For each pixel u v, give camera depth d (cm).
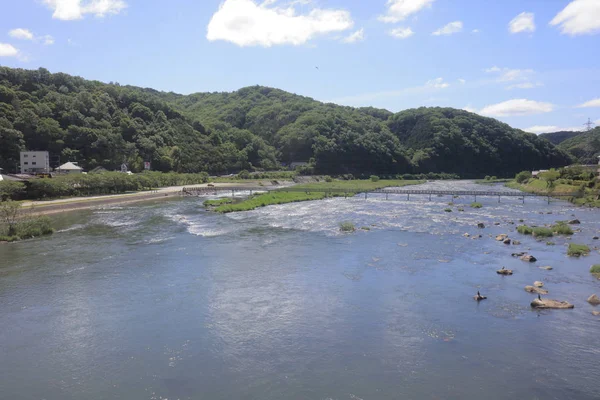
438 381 1744
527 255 3556
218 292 2819
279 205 7975
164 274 3228
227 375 1805
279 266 3441
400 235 4709
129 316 2427
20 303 2630
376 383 1733
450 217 6169
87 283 3011
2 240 4425
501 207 7550
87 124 13350
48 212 6812
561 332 2166
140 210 7300
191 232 4988
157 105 17550
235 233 4900
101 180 9456
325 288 2886
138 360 1936
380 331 2206
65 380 1780
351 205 7962
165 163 14225
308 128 19312
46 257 3744
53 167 11819
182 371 1839
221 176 15925
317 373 1814
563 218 5994
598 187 8769
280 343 2088
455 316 2383
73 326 2298
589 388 1681
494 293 2742
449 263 3472
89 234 4878
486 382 1730
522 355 1941
